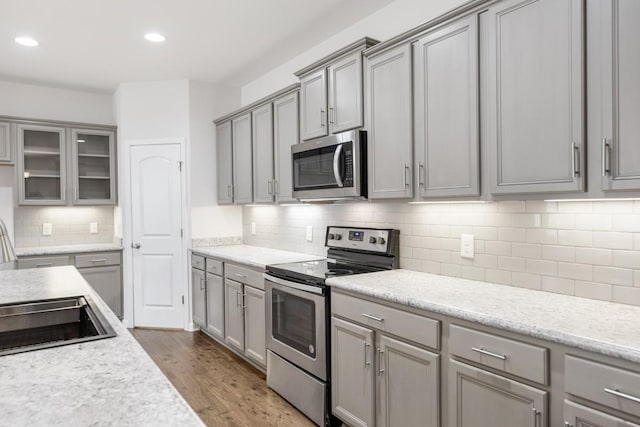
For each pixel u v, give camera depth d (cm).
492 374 156
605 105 148
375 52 244
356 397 219
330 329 239
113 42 339
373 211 293
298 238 375
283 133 334
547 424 141
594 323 145
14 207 444
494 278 219
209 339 411
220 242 454
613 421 123
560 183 160
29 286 204
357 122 257
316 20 305
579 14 154
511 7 176
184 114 439
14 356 112
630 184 142
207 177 448
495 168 184
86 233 483
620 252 173
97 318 149
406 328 191
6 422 77
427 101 215
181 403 85
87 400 86
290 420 256
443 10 246
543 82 166
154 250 445
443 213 244
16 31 317
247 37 332
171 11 288
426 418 182
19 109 441
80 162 457
